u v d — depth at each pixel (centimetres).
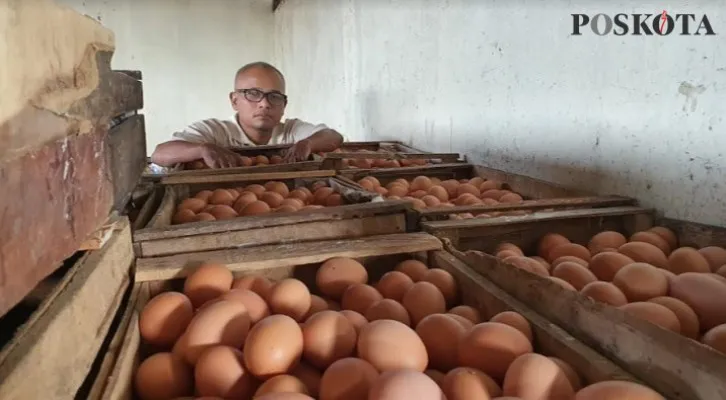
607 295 83
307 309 89
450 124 243
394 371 59
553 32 166
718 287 84
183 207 151
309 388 71
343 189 167
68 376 60
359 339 73
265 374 70
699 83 119
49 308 60
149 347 86
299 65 510
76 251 78
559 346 73
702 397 55
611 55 144
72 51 68
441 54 247
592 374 66
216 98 571
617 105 143
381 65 325
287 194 170
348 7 374
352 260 105
